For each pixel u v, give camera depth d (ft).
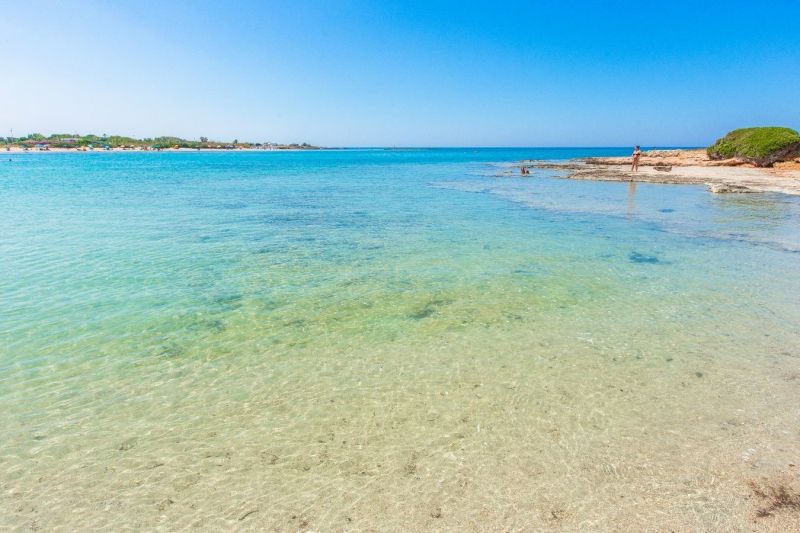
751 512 14.98
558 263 45.03
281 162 326.44
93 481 16.52
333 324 30.48
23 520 14.76
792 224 64.80
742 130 174.91
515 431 19.33
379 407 21.17
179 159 380.37
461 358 25.89
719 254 48.34
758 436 18.84
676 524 14.53
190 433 19.29
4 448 18.20
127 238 55.57
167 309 32.65
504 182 141.69
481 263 45.09
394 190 119.55
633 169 156.97
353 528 14.46
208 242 53.98
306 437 19.04
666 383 22.99
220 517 14.93
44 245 51.06
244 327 29.91
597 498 15.65
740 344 27.20
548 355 26.13
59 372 24.00
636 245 52.60
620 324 30.35
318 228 63.72
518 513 15.02
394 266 44.09
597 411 20.70
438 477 16.67
